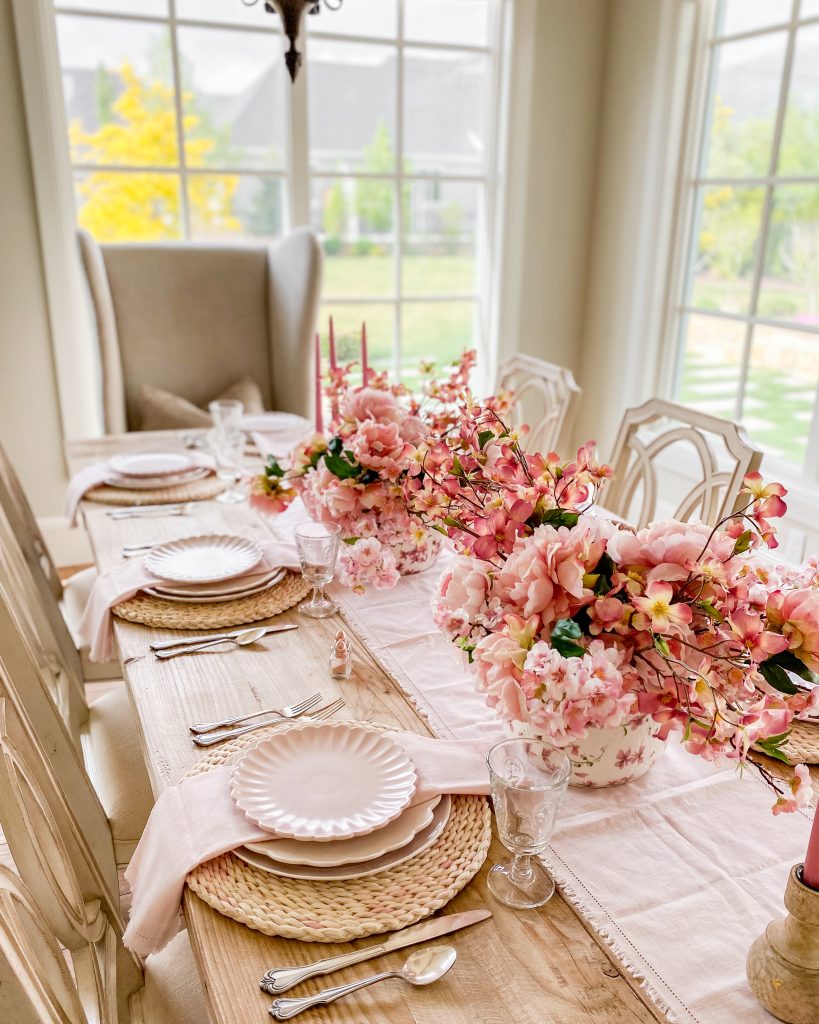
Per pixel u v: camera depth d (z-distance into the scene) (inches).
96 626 53.6
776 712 30.0
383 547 54.1
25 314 119.7
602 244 140.9
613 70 132.9
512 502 35.5
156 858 33.1
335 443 55.1
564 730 31.0
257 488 60.1
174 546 60.4
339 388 61.4
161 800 35.2
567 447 82.2
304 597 55.6
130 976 41.2
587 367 148.8
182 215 126.3
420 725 42.1
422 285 142.5
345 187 133.0
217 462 81.7
